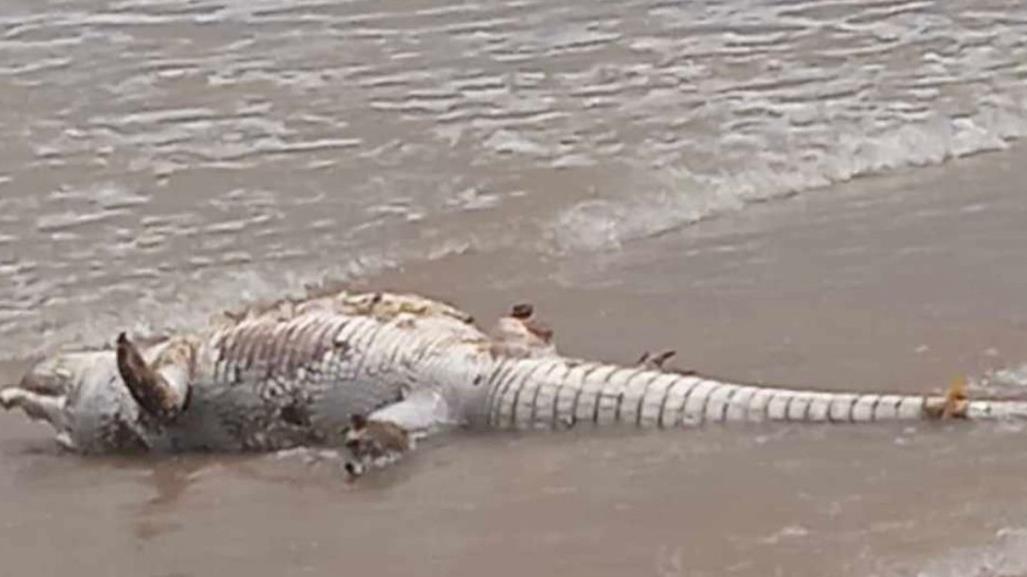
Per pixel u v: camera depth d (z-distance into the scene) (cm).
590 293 1230
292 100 1631
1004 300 1170
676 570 859
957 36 1755
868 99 1606
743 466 965
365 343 1070
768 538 881
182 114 1603
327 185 1459
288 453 1070
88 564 923
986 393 1028
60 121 1590
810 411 1012
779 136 1526
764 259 1273
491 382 1051
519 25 1792
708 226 1353
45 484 1041
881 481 933
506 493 962
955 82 1644
